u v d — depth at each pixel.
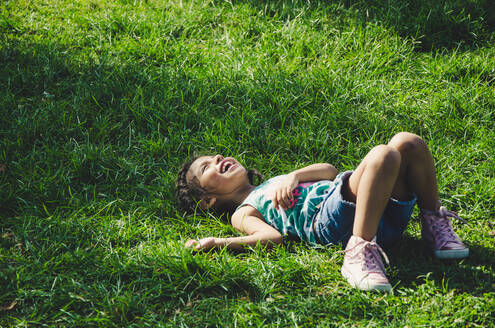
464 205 3.29
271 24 5.28
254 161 3.76
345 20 5.41
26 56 4.66
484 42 5.12
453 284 2.46
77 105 4.12
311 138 3.87
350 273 2.50
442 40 5.16
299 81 4.46
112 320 2.35
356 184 2.61
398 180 2.65
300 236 2.88
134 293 2.54
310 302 2.39
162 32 5.20
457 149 3.77
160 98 4.26
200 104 4.25
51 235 2.96
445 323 2.20
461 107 4.19
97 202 3.33
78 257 2.74
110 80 4.42
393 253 2.79
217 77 4.53
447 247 2.66
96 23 5.26
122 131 4.02
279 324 2.28
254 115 4.10
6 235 3.01
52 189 3.37
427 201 2.74
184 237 3.06
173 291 2.54
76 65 4.62
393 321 2.24
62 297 2.47
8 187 3.37
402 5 5.44
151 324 2.31
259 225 2.92
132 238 3.00
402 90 4.49
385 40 5.02
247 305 2.39
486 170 3.54
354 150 3.82
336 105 4.20
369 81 4.51
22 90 4.37
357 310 2.35
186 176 3.31
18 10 5.50
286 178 2.94
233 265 2.67
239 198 3.20
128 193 3.46
